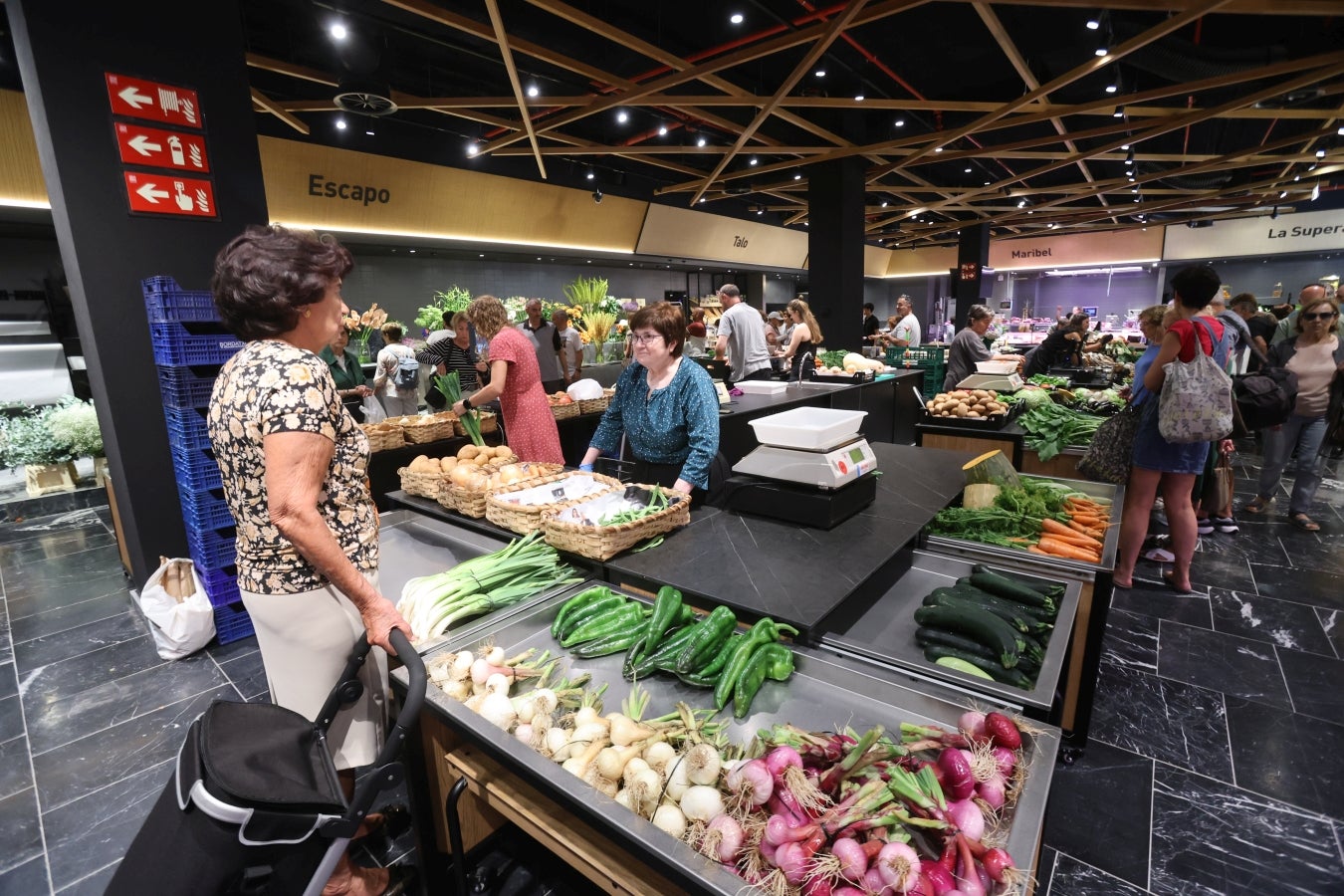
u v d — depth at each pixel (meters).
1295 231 14.41
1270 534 4.13
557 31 5.25
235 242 1.25
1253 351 3.81
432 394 5.57
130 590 3.65
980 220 14.62
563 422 5.29
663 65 6.01
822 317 9.28
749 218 13.12
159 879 0.86
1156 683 2.56
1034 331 15.39
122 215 2.90
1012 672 1.41
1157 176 9.89
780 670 1.34
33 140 5.08
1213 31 5.92
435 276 9.21
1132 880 1.70
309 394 1.21
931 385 8.09
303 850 0.94
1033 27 5.34
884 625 1.70
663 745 1.11
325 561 1.22
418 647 1.51
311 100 6.08
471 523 2.27
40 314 5.88
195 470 2.93
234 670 2.85
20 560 4.25
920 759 1.08
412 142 7.54
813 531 1.92
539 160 6.89
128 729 2.44
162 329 2.83
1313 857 1.76
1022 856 0.88
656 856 0.94
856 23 4.64
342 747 1.50
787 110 7.47
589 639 1.50
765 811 0.97
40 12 2.61
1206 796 1.98
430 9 4.22
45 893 1.73
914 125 8.34
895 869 0.82
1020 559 1.96
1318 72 5.72
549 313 6.76
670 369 2.31
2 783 2.16
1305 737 2.23
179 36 2.99
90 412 5.52
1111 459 3.19
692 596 1.57
